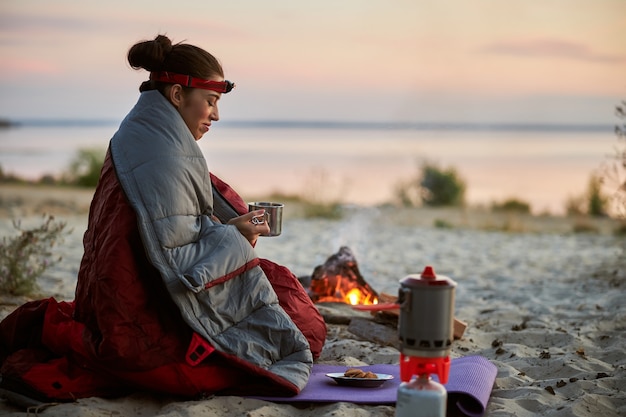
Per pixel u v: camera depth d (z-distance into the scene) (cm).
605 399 471
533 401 468
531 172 4275
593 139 7975
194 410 424
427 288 371
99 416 421
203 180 471
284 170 4272
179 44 484
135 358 434
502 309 746
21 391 440
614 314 704
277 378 445
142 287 447
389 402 448
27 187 2164
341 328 638
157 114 466
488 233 1566
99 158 2441
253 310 469
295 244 1268
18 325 484
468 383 454
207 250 455
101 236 455
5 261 739
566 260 1146
